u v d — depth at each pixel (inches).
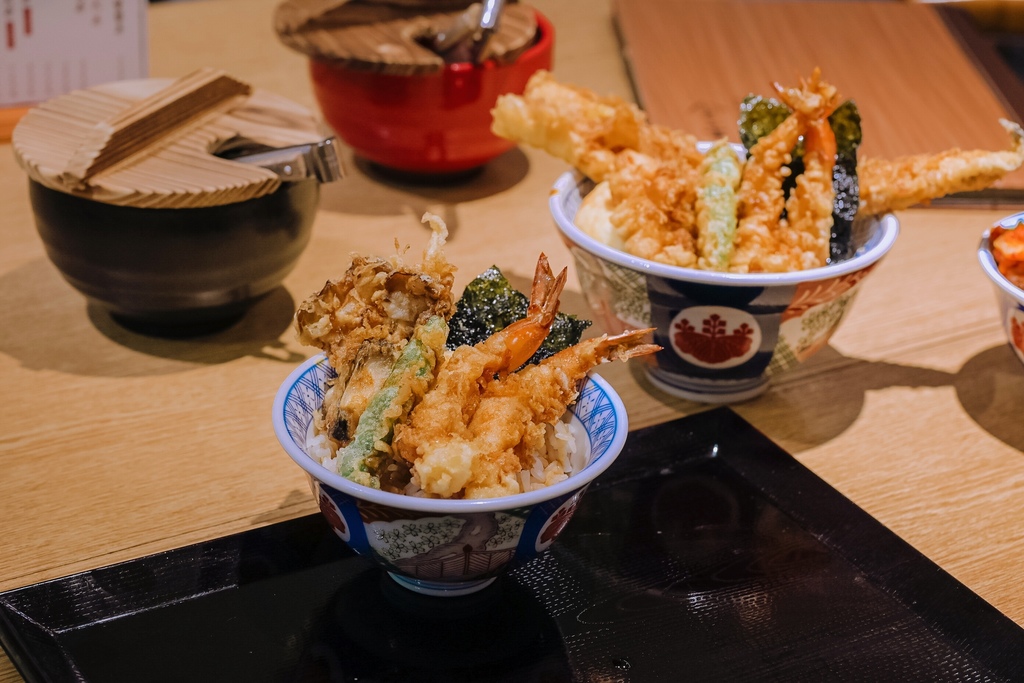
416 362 19.4
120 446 24.0
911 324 29.1
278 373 26.5
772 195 24.9
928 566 21.8
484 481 19.0
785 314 24.1
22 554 21.5
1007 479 24.4
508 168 35.9
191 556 21.3
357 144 33.2
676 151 27.3
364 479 18.9
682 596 21.1
